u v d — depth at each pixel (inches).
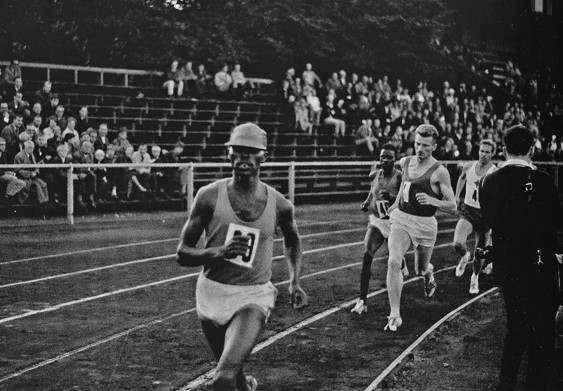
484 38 1643.7
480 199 254.2
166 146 927.0
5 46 1024.9
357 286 449.1
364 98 1121.4
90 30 1101.1
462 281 481.7
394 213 358.3
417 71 1370.6
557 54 1770.4
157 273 470.9
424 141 350.3
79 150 744.3
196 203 198.5
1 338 316.5
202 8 1254.3
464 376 277.3
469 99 1369.3
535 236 243.0
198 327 339.3
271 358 295.3
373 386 258.5
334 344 317.7
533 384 250.8
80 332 327.9
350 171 1053.2
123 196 784.3
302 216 845.8
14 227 665.6
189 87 1035.3
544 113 1562.5
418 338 330.3
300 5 1298.0
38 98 823.1
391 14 1348.4
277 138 1049.5
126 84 1042.7
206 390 252.7
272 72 1284.4
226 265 197.6
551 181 245.0
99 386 255.9
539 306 245.1
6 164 681.6
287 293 425.1
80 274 463.2
